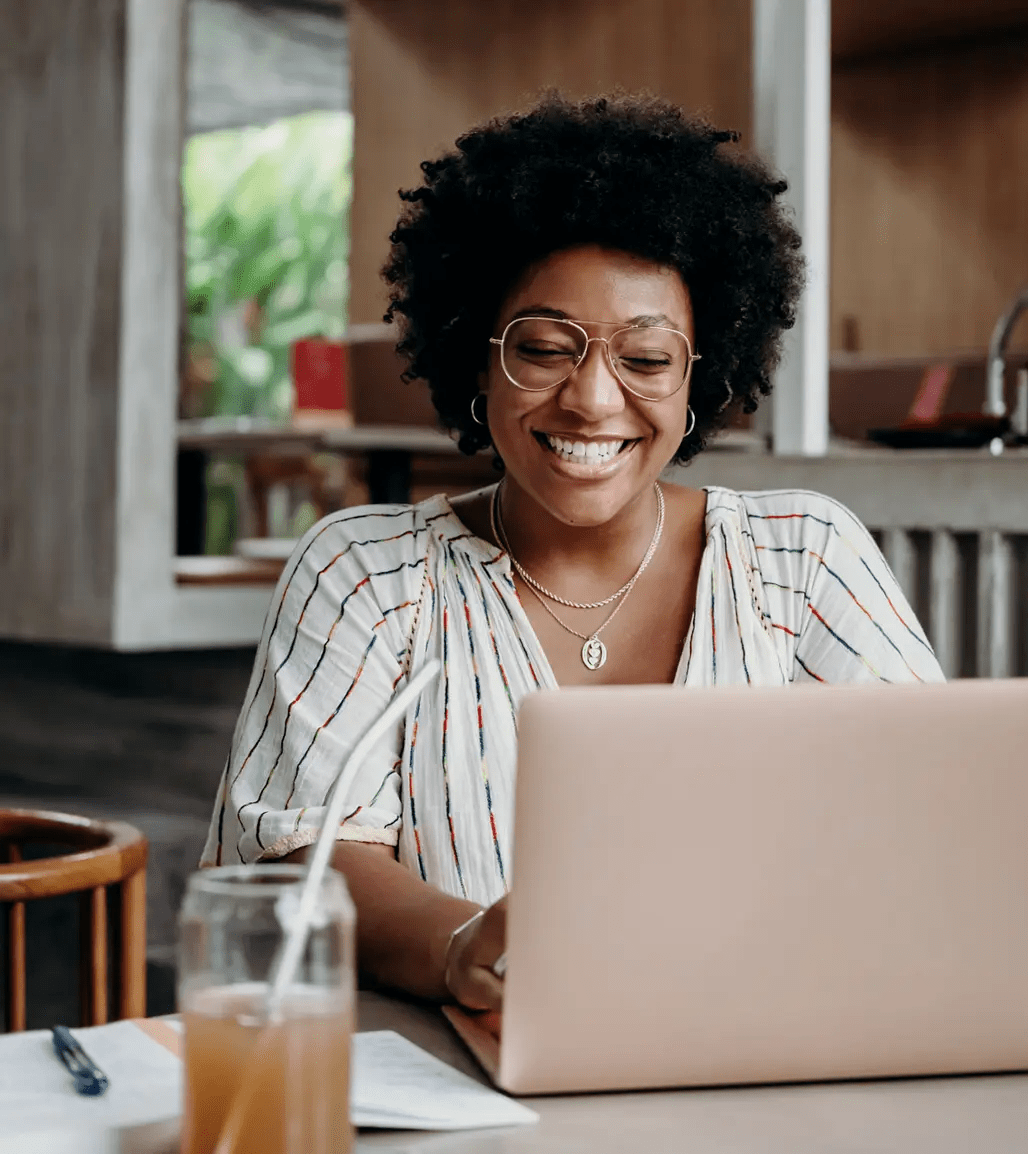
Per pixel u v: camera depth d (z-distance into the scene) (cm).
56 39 362
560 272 128
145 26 346
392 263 150
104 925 144
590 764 81
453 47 374
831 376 336
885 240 325
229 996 67
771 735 82
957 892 85
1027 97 300
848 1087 87
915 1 283
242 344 752
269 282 806
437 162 144
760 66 289
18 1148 75
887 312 326
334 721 131
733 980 84
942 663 237
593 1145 78
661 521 143
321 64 521
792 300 147
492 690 135
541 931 82
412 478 397
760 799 82
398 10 388
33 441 372
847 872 84
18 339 375
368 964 108
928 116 315
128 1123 78
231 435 385
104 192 352
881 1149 78
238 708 386
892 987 85
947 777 84
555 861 82
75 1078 83
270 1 482
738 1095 86
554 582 140
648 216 127
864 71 325
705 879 83
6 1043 90
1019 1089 87
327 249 811
